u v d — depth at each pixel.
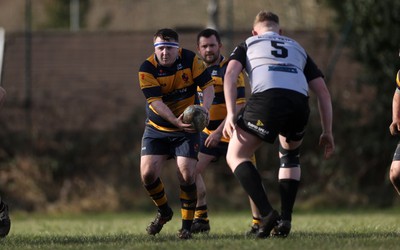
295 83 25.39
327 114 26.44
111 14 128.75
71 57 87.69
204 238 28.30
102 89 85.44
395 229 31.88
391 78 76.00
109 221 55.06
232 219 53.12
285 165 26.80
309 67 26.52
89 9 128.38
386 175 76.38
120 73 86.94
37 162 78.38
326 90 26.53
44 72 86.00
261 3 105.38
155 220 30.66
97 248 24.67
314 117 77.31
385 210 72.75
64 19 126.44
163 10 128.38
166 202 30.33
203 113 27.33
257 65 25.58
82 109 83.44
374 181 77.31
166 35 27.73
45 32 88.81
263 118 25.02
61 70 86.50
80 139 80.19
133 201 76.00
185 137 28.72
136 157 78.12
